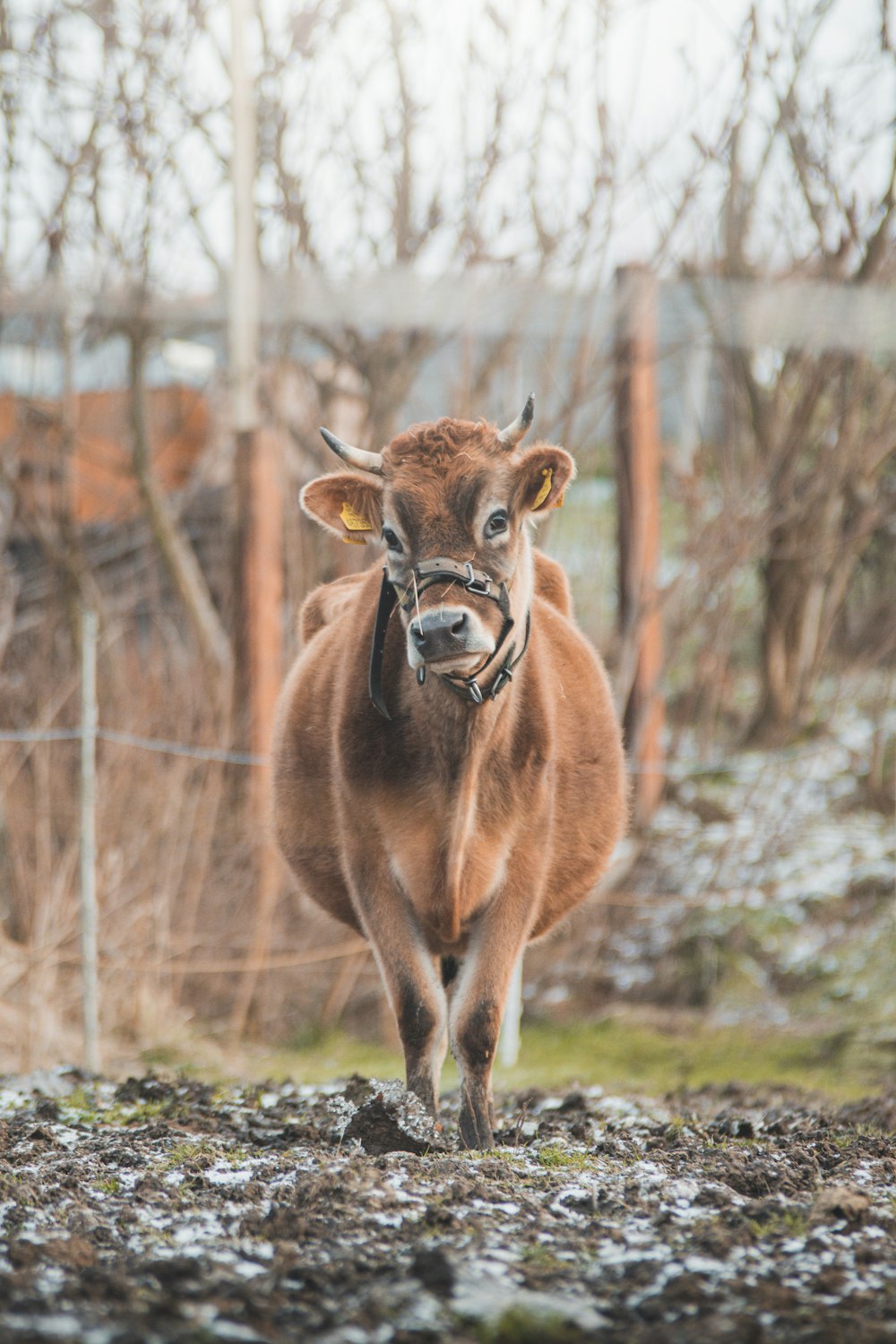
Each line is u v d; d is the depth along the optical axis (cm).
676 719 3172
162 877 2462
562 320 2836
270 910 2464
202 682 2681
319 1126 1243
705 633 3228
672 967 2677
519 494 1201
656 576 2966
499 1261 823
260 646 2636
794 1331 718
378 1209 927
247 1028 2520
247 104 2694
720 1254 845
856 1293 775
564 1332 705
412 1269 793
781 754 3155
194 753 2222
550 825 1277
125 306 2922
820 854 2898
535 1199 972
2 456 2980
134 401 2967
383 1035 2548
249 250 2706
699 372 3597
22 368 3453
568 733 1383
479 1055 1193
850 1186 1007
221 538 3372
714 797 3105
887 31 2902
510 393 2973
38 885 2264
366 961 2586
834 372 3091
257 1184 1015
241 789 2644
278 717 1508
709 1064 2216
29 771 2528
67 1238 863
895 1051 2245
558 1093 1705
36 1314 716
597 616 3428
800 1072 2158
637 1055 2295
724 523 2994
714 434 3759
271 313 2873
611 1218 934
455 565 1150
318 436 3078
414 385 3412
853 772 3142
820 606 3366
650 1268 813
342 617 1473
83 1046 2052
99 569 3303
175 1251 853
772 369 3219
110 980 2300
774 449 3091
